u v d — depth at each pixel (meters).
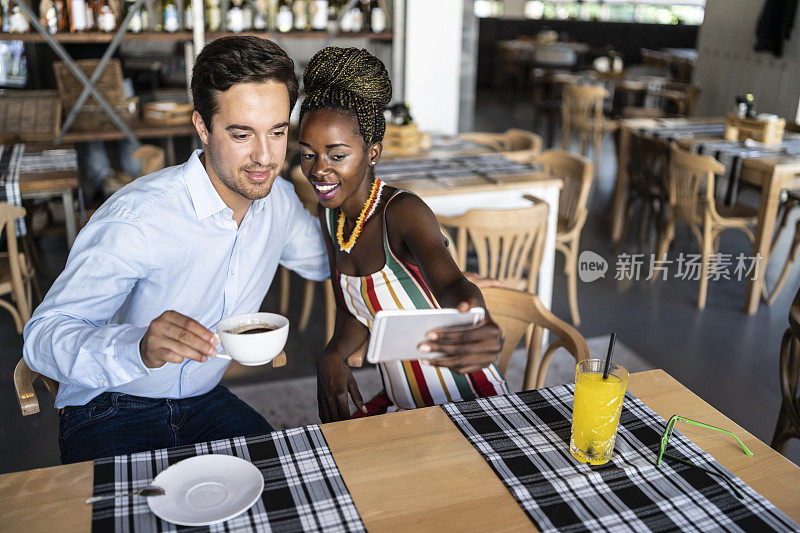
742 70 6.31
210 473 1.03
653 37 10.79
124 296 1.35
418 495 1.00
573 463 1.08
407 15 4.58
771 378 2.86
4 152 3.24
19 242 3.15
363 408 1.52
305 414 2.52
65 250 3.93
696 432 1.17
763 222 3.36
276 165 1.28
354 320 1.59
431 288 1.32
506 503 0.99
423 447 1.12
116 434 1.40
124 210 1.31
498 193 2.92
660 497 1.00
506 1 11.44
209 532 0.92
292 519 0.95
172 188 1.35
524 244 2.67
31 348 1.23
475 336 1.03
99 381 1.18
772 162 3.35
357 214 1.45
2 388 2.64
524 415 1.22
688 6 10.97
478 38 10.95
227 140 1.24
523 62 10.37
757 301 3.44
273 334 1.04
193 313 1.44
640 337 3.19
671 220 3.75
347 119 1.32
